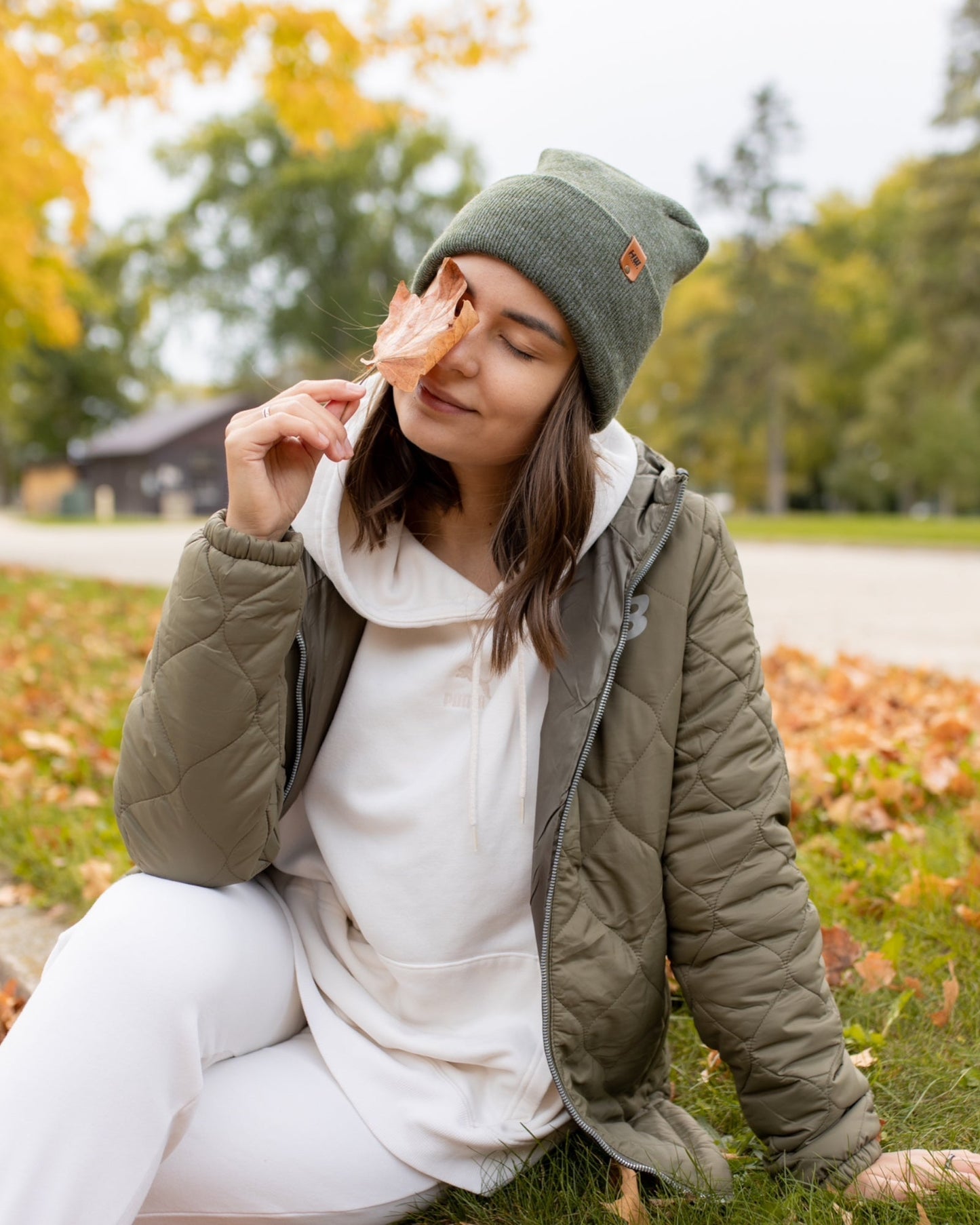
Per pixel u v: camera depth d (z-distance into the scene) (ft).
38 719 14.16
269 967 4.69
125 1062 3.97
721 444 158.10
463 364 4.40
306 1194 4.47
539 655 4.65
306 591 4.62
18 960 7.50
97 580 36.65
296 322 135.85
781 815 4.98
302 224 137.39
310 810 5.06
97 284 123.03
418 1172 4.65
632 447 5.19
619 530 4.87
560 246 4.32
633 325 4.57
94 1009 3.99
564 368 4.57
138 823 4.45
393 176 137.08
